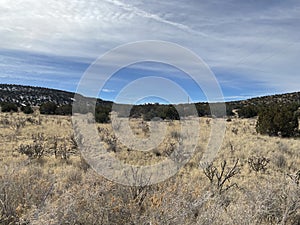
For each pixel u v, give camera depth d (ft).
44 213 12.28
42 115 119.44
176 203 13.61
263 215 14.73
